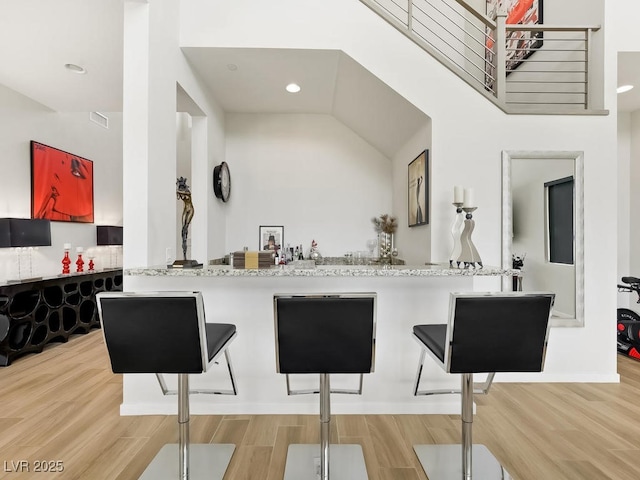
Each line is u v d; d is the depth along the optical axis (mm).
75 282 4242
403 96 3018
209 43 2961
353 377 2377
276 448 1980
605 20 2990
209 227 3867
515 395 2697
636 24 2996
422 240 3305
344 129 4762
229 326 1901
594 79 3082
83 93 3916
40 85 3717
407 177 3857
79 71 3418
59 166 4547
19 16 2537
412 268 2227
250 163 4703
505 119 3027
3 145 3748
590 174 3018
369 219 4758
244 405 2375
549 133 3025
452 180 3020
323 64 3262
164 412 2373
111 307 1430
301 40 2996
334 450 1929
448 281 2355
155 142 2455
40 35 2795
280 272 2021
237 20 2977
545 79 3654
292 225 4734
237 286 2342
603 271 3010
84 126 5109
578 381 2965
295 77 3555
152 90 2406
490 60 4559
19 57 3137
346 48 3010
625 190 4266
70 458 1875
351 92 3674
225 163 4355
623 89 3658
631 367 3320
